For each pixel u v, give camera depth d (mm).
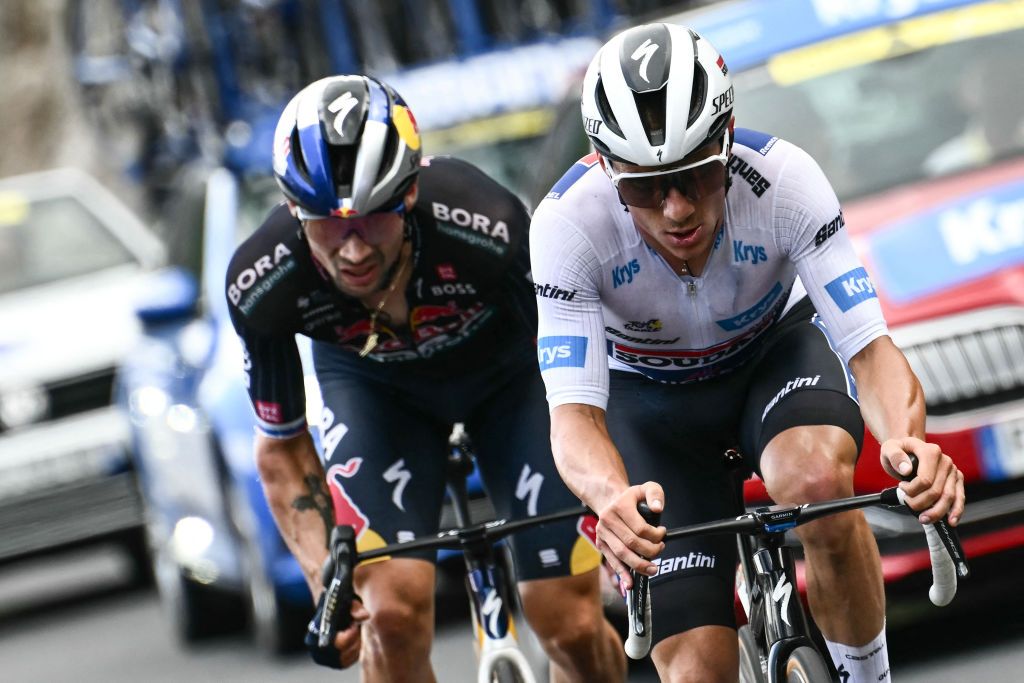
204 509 24703
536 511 14586
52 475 30781
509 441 14922
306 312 14273
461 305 14469
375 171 13086
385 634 13945
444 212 14172
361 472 14531
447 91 27344
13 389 30875
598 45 27688
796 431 12648
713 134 11461
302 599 22328
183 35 34406
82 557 43062
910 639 18719
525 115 26859
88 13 40188
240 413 22469
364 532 14242
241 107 34250
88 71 40094
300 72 34312
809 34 21125
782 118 20250
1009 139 19594
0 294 33719
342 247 13297
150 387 26172
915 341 17125
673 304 12914
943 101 20094
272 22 34062
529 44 30703
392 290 14250
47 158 73000
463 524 15430
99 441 30938
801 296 13805
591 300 12648
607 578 17547
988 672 16750
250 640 26047
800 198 12492
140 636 28594
